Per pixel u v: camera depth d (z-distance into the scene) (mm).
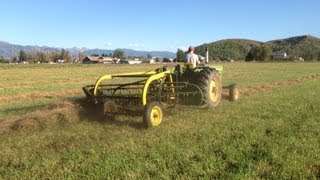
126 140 5949
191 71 8672
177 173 4445
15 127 6934
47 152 5453
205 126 6836
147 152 5223
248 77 22953
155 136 6199
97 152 5293
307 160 4738
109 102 7613
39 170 4648
